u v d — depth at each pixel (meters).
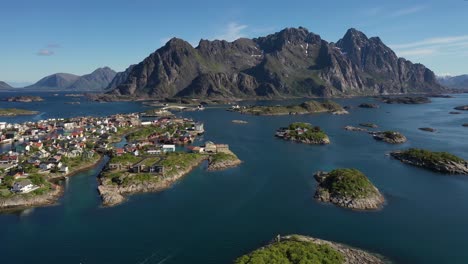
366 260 97.94
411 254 104.38
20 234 115.38
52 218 126.94
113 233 115.62
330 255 93.50
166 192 153.12
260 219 126.31
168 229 118.25
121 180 160.00
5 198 137.62
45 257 102.06
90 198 145.25
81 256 102.50
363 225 122.44
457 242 111.31
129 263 99.50
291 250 93.25
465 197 150.00
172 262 99.75
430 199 147.25
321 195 146.50
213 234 114.94
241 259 89.19
